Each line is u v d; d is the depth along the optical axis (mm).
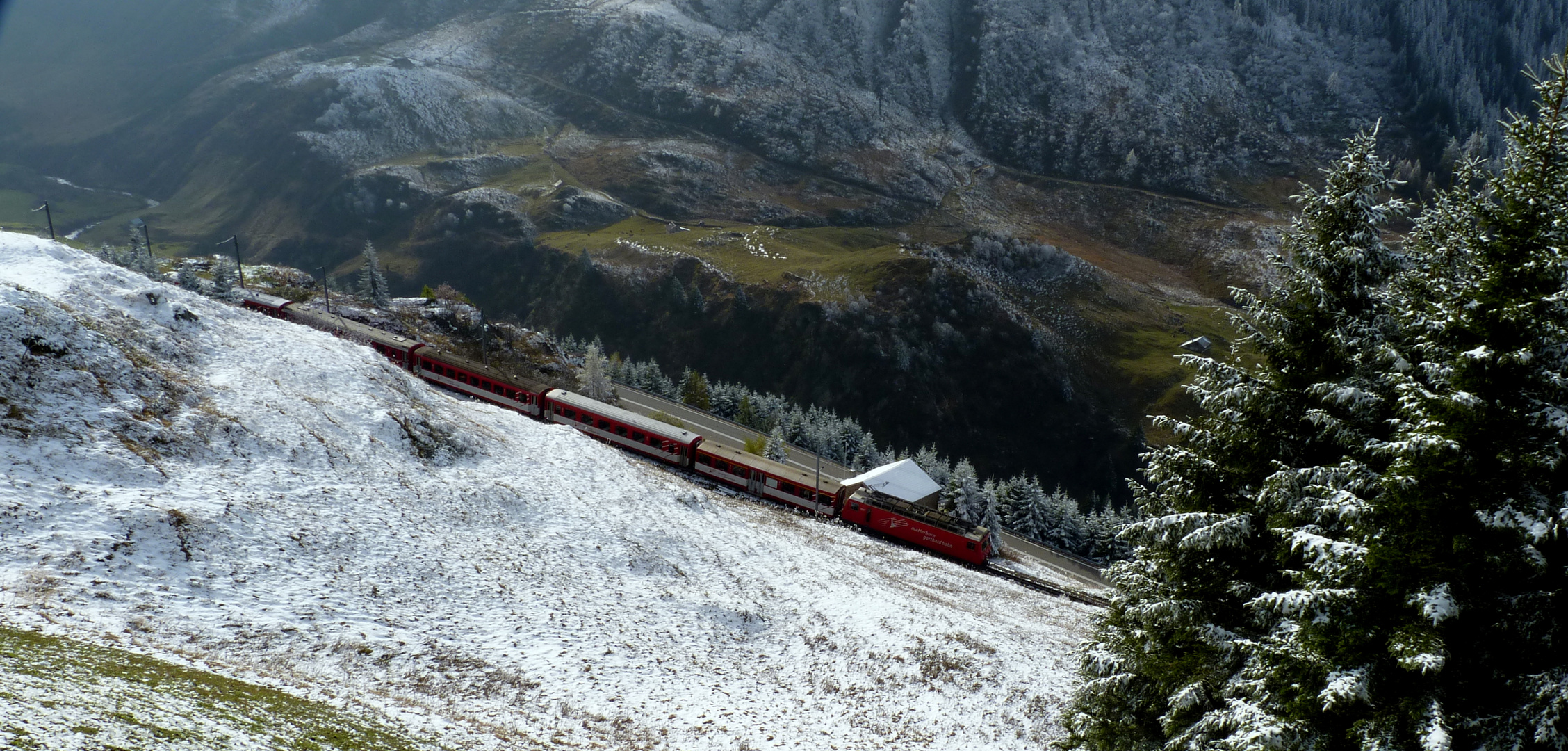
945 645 29859
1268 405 16172
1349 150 15875
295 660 19719
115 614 18609
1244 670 14531
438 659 22000
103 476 23938
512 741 17562
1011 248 176500
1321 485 13969
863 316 155250
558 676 22922
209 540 23312
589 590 29516
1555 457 11438
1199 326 160625
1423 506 12453
